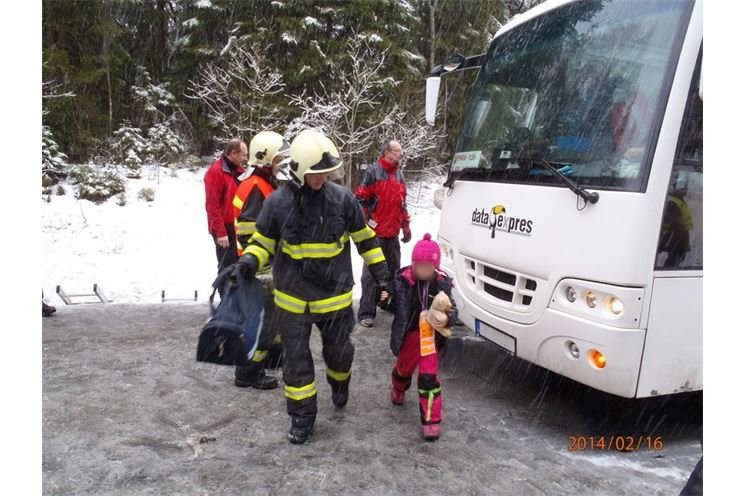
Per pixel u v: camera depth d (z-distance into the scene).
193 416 3.80
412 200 14.23
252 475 3.11
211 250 9.34
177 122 14.71
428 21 16.69
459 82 16.31
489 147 4.38
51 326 5.61
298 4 13.87
